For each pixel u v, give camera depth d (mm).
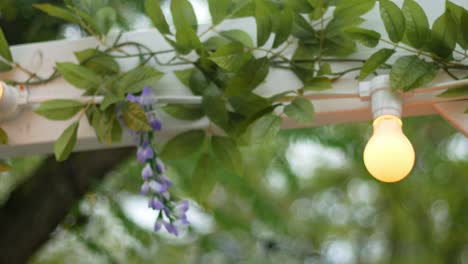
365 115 1448
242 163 1464
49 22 1881
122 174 2309
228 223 2471
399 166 1350
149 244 2301
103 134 1427
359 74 1424
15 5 1865
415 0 1432
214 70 1451
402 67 1372
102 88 1446
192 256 3398
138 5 1866
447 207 3723
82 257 2945
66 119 1442
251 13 1441
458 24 1377
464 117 1403
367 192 3941
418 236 3785
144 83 1431
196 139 1462
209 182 1487
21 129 1484
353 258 4281
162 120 1467
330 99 1437
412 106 1428
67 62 1438
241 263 3439
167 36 1484
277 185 3219
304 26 1438
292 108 1399
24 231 1972
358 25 1430
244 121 1407
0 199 2404
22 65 1503
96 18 1491
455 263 3764
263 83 1445
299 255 3756
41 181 1987
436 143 3301
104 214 2223
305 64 1440
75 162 1974
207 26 1465
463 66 1396
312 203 3965
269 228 2762
